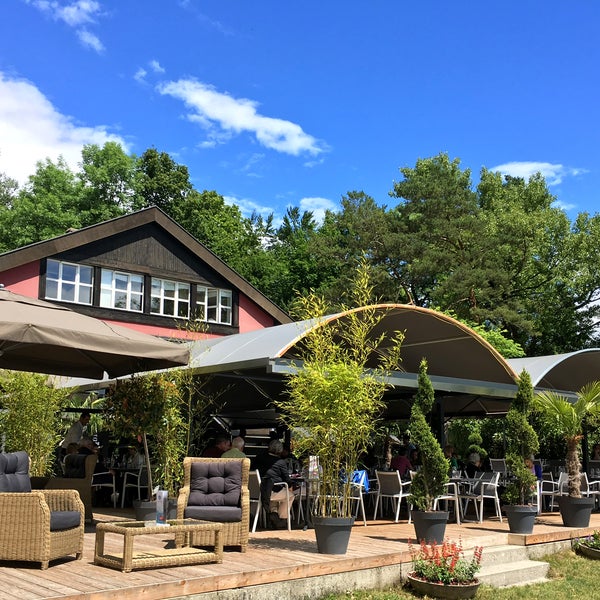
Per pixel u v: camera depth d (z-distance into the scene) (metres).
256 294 26.17
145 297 23.45
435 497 9.28
